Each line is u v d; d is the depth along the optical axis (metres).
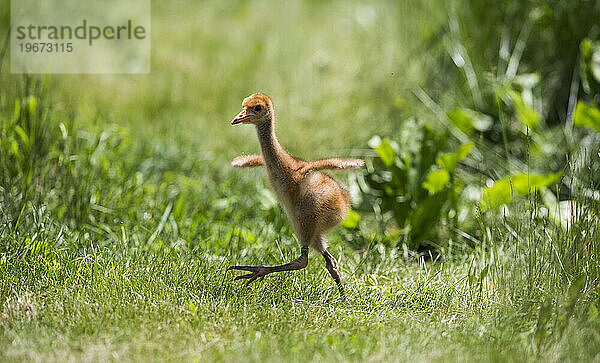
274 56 24.44
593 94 17.53
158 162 17.62
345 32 26.05
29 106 15.68
